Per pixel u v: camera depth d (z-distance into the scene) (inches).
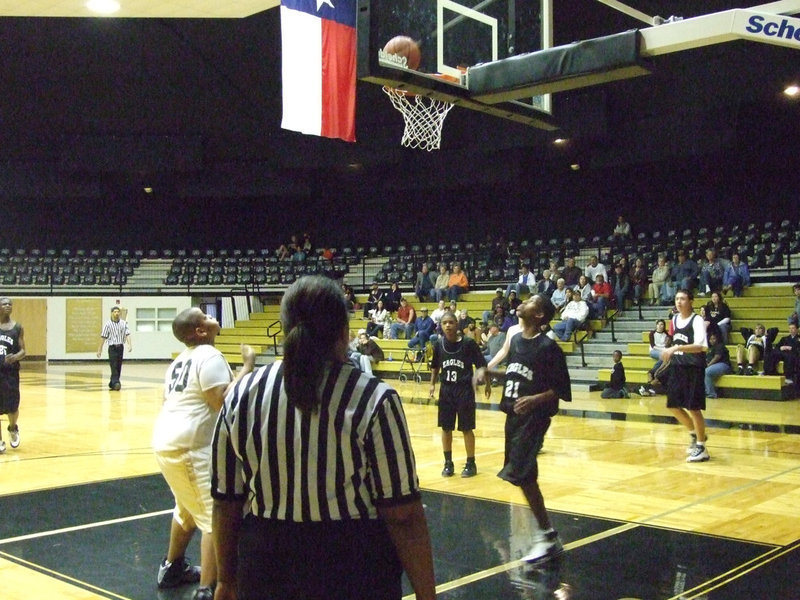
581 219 1005.2
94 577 187.6
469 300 884.0
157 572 191.8
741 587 176.9
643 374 641.0
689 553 203.5
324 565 81.7
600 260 870.4
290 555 82.3
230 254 1156.5
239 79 917.8
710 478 301.4
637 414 504.1
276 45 851.4
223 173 1075.3
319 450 81.8
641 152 852.6
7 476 312.0
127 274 1127.6
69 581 184.5
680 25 213.2
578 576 185.3
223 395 162.1
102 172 1028.5
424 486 291.3
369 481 84.0
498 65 239.9
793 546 209.6
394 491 83.5
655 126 839.7
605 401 585.0
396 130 952.3
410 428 450.0
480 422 478.9
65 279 1103.0
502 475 205.9
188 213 1168.8
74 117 977.5
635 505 257.9
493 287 915.4
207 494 162.6
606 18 712.4
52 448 380.8
